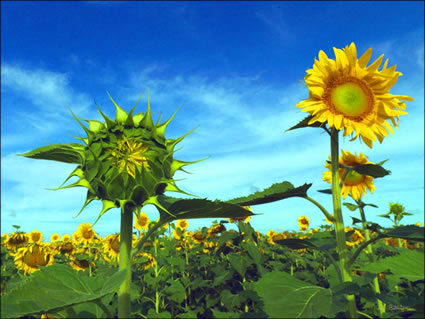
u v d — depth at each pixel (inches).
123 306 18.1
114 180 18.4
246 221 51.2
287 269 54.8
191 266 60.5
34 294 15.4
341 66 23.8
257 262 42.3
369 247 35.8
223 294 39.6
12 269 47.3
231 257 42.6
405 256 17.9
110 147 19.2
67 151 19.6
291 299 17.3
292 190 21.1
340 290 17.8
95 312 21.0
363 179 36.3
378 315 31.4
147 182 18.8
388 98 23.2
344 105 23.4
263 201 23.3
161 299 49.7
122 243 19.1
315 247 23.1
